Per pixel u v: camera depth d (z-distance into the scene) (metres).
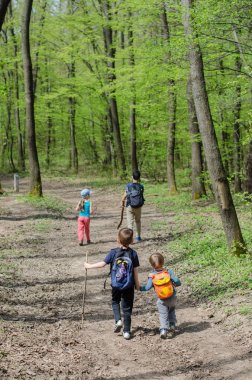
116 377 5.51
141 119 29.86
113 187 30.20
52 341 6.62
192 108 20.56
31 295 9.04
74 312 8.18
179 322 7.49
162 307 6.86
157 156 33.97
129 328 6.87
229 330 6.86
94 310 8.31
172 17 16.28
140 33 24.00
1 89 22.20
